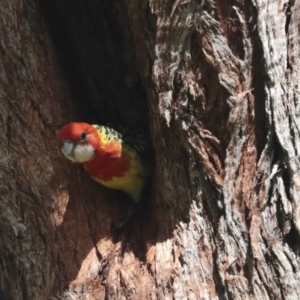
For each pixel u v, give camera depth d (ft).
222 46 10.59
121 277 10.71
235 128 10.59
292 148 10.57
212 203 10.80
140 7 10.79
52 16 13.03
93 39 13.34
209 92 10.67
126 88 13.65
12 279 12.29
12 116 11.53
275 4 10.87
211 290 10.40
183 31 10.57
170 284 10.46
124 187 12.59
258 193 10.58
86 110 13.33
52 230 11.68
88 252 11.55
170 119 10.85
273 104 10.57
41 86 11.76
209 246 10.68
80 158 11.60
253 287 10.15
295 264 10.23
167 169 11.27
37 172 11.64
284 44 10.82
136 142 12.56
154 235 11.67
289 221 10.44
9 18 11.45
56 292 11.23
